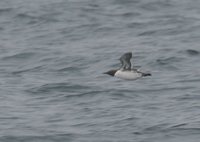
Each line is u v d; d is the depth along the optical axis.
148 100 29.55
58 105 29.34
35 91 31.47
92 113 27.92
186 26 43.59
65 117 27.50
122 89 31.03
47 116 27.77
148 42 40.44
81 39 41.97
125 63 23.42
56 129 26.06
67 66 35.84
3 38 42.75
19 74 34.88
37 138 25.11
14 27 45.31
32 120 27.20
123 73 23.33
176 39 40.88
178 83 31.88
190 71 34.00
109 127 26.06
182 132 25.22
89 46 39.91
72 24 45.28
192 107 28.20
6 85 32.53
